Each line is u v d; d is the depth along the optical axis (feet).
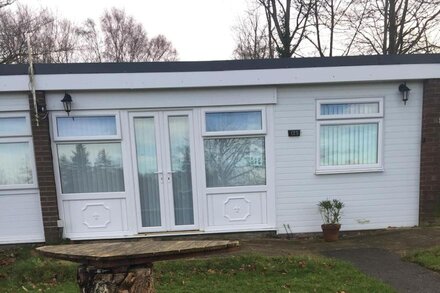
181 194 20.81
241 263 15.51
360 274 14.06
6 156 19.95
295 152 20.68
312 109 20.43
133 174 20.34
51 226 19.93
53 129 19.72
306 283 13.30
